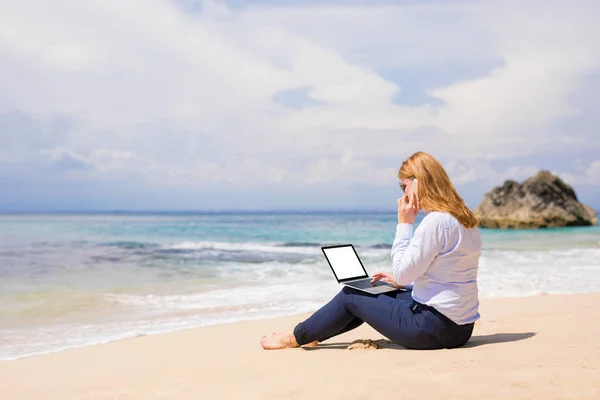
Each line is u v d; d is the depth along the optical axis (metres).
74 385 3.20
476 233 3.30
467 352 3.24
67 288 8.45
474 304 3.34
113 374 3.46
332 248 3.85
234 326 5.35
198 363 3.64
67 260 13.08
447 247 3.23
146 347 4.39
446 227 3.19
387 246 18.86
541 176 32.84
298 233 27.66
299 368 3.20
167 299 7.36
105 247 17.45
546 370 2.74
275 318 5.86
